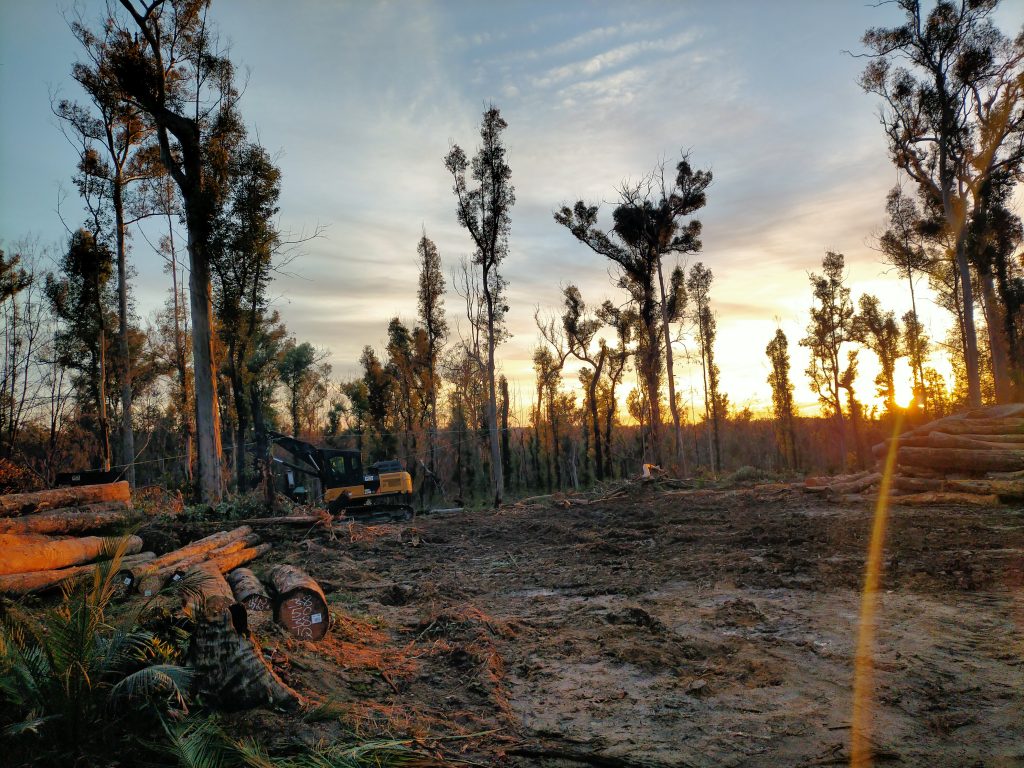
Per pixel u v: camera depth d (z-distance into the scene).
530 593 9.55
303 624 6.57
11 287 30.89
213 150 24.69
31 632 4.55
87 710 4.17
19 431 33.44
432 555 13.87
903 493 16.81
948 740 4.20
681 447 37.19
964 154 30.95
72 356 30.94
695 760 4.16
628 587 9.21
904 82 30.58
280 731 4.32
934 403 54.09
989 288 32.66
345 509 23.59
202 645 4.65
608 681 5.66
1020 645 5.77
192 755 3.78
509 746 4.46
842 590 8.09
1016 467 15.56
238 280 25.42
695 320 55.88
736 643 6.35
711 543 12.23
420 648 6.74
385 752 4.16
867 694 4.97
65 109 28.64
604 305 45.38
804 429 72.94
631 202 37.41
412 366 49.00
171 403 41.88
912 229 38.97
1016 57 28.73
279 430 50.84
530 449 60.78
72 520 9.46
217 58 25.22
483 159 30.84
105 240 29.98
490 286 31.55
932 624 6.52
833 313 50.84
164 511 15.85
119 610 6.42
